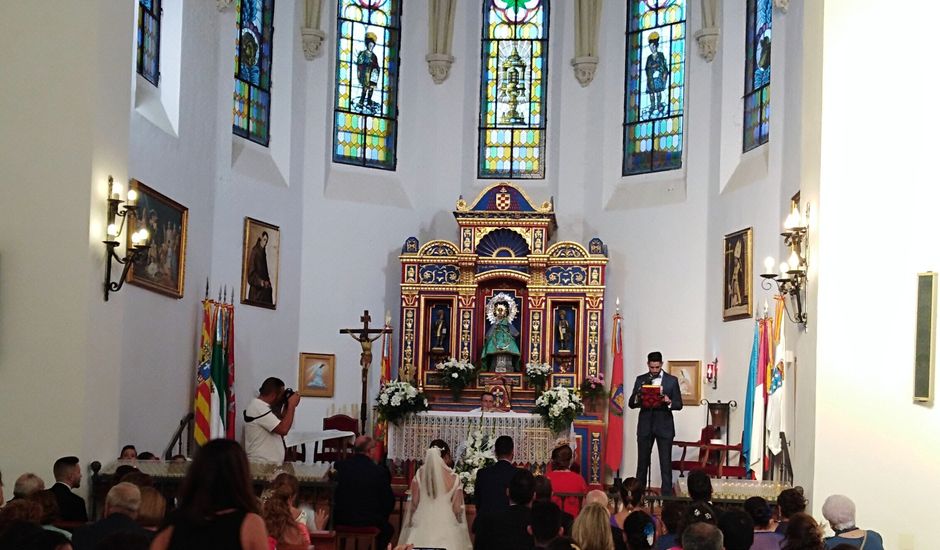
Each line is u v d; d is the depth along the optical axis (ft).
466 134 82.17
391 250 79.36
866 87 40.68
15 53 43.06
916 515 38.99
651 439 56.24
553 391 68.59
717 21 73.41
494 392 72.79
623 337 76.59
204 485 17.90
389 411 68.39
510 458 40.34
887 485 39.47
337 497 43.78
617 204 78.79
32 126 42.83
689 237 74.18
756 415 59.36
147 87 58.49
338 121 79.56
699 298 73.10
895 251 39.96
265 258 72.38
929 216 39.52
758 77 69.97
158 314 57.06
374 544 43.32
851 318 40.27
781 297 50.96
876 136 40.45
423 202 81.20
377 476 44.21
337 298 77.05
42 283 42.29
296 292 75.56
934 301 38.27
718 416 68.33
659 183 77.00
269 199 73.05
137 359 54.08
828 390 40.32
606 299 77.82
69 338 42.22
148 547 18.29
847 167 40.70
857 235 40.42
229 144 68.44
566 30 81.66
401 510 56.80
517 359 76.59
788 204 61.77
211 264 66.44
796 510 31.30
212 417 60.34
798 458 43.39
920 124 39.93
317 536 37.06
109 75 44.34
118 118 45.29
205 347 60.03
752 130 70.33
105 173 44.11
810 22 43.14
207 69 64.90
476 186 81.87
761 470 58.95
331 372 76.18
